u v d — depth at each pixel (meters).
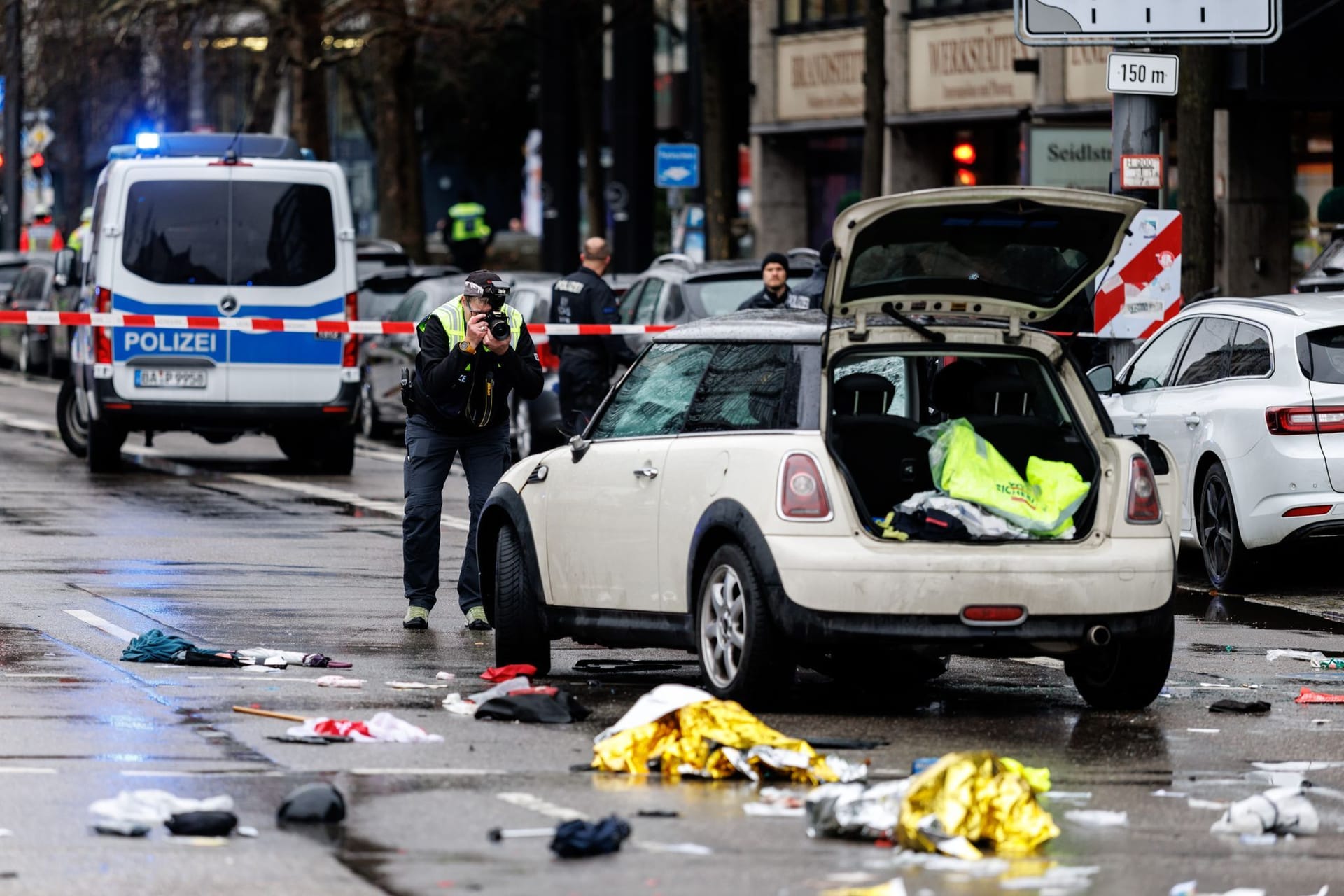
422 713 26.03
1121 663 26.95
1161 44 47.78
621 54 138.12
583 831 18.97
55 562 40.69
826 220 109.12
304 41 109.94
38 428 76.00
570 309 54.66
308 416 59.25
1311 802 21.81
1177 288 47.34
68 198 174.38
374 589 38.12
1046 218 25.80
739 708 22.75
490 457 34.22
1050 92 86.88
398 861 18.64
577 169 147.38
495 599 30.20
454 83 164.12
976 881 18.16
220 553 42.62
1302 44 72.00
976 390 27.58
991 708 27.42
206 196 58.84
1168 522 27.22
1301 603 38.75
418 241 119.31
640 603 27.84
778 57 108.06
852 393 27.17
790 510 25.47
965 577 25.44
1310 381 38.78
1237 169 77.25
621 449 28.48
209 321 58.53
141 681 27.88
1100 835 20.09
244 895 17.44
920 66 96.56
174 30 117.94
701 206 98.88
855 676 30.00
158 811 19.89
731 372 27.28
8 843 19.14
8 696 26.50
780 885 17.92
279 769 22.47
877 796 20.03
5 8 139.00
